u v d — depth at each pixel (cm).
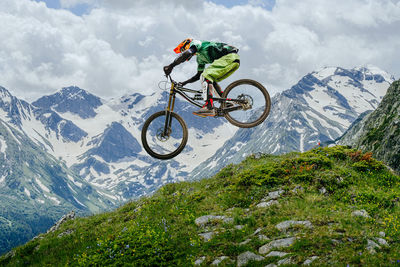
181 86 954
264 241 1145
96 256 1260
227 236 1234
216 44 936
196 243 1222
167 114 935
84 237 1677
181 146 934
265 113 910
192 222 1438
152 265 1147
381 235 1103
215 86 943
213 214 1473
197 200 1717
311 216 1270
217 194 1731
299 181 1612
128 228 1499
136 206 1966
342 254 972
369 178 1695
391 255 962
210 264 1080
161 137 945
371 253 974
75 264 1338
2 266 1675
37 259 1609
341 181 1584
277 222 1277
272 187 1616
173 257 1170
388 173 1736
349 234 1082
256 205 1511
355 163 1817
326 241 1044
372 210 1334
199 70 968
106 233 1614
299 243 1058
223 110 918
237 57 932
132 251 1219
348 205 1403
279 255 1034
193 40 941
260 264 1011
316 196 1480
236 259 1080
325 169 1686
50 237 1864
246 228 1280
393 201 1412
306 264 947
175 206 1688
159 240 1257
